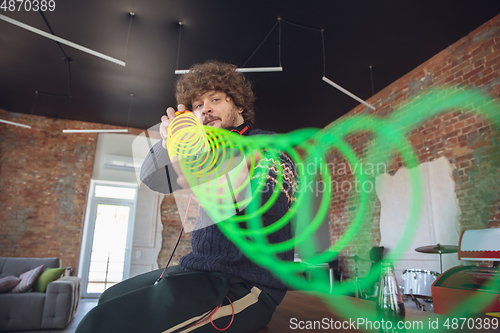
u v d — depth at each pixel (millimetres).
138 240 6508
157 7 3633
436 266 3920
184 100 954
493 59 3596
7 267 4379
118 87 5340
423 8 3568
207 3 3562
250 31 3980
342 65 4590
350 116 5863
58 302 3850
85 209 6465
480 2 3436
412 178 4434
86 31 4039
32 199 6180
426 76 4438
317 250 6246
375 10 3623
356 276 4930
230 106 903
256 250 703
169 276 675
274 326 816
